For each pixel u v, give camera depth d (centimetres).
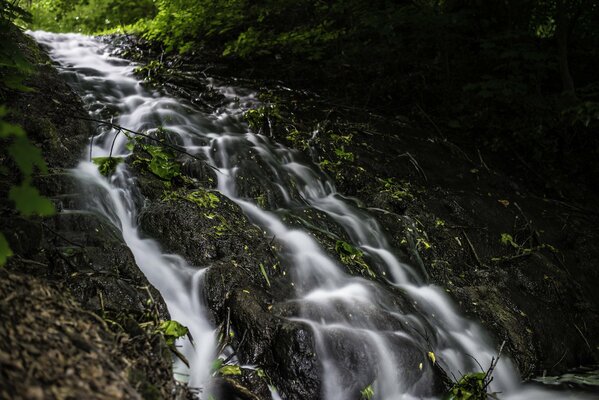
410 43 908
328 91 812
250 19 947
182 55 848
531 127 780
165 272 386
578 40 945
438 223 554
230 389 321
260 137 590
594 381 459
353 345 358
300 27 902
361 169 600
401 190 589
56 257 330
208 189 470
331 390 344
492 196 645
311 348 345
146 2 1180
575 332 514
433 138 725
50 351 193
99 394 189
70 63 716
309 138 622
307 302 385
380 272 471
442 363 411
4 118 442
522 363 457
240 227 434
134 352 239
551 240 608
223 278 381
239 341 356
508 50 793
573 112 765
